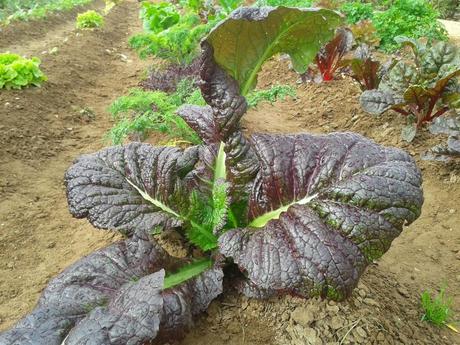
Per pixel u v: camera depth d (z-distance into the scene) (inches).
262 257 77.1
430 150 157.4
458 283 115.5
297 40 89.6
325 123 208.7
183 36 241.0
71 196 91.4
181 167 99.9
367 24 288.4
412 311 101.3
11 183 157.2
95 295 75.8
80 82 281.1
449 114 185.9
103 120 231.0
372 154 82.4
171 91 224.4
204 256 98.8
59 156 185.8
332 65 243.0
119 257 83.5
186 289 84.4
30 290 109.4
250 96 173.2
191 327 80.7
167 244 109.0
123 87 289.4
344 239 76.0
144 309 67.0
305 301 90.4
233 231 83.9
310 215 79.3
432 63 177.3
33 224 136.6
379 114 185.3
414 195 77.2
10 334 65.7
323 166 83.5
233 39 83.9
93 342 62.6
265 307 91.0
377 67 207.0
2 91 228.2
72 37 404.5
